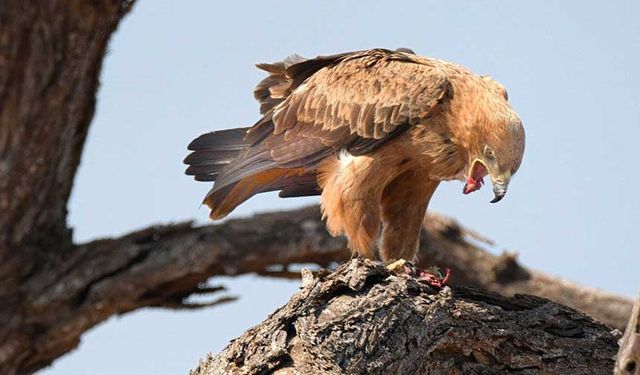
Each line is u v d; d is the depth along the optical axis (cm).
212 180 1439
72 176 1597
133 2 1548
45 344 1609
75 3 1454
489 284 1870
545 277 1883
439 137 1257
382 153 1277
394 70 1309
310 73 1394
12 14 1432
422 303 961
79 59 1494
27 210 1555
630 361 808
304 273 973
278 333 924
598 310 1867
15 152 1500
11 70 1455
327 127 1317
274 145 1350
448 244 1864
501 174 1209
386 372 932
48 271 1600
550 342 994
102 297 1625
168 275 1658
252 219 1733
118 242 1653
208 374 920
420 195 1302
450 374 982
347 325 928
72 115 1530
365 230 1260
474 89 1255
